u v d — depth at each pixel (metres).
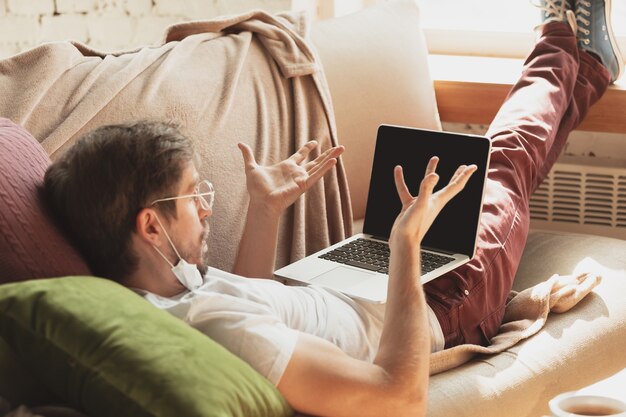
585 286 1.91
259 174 1.79
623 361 1.84
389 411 1.30
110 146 1.38
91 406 1.14
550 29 2.59
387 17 2.53
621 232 2.72
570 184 2.74
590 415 1.17
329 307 1.61
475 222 1.85
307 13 2.32
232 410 1.11
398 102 2.42
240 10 2.76
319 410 1.28
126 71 1.83
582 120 2.58
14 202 1.35
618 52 2.61
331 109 2.21
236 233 1.97
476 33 3.09
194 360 1.13
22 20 3.02
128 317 1.18
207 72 2.00
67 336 1.14
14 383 1.24
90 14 2.92
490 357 1.73
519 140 2.24
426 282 1.82
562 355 1.74
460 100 2.68
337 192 2.20
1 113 1.69
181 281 1.43
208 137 1.93
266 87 2.11
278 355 1.28
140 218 1.38
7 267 1.30
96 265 1.42
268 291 1.54
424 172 1.92
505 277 1.99
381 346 1.36
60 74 1.77
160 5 2.83
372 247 1.91
